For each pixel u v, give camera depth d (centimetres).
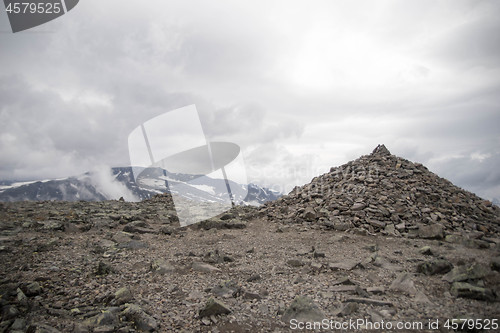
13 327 422
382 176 1733
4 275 668
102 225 1363
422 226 1195
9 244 947
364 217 1349
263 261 850
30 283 584
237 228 1422
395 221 1308
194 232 1320
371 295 574
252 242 1113
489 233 1214
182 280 682
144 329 449
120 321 464
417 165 1922
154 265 761
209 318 491
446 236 1102
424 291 582
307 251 948
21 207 1795
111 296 554
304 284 645
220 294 593
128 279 682
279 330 454
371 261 795
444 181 1783
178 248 1009
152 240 1135
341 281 639
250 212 1761
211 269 757
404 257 848
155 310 519
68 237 1112
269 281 675
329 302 543
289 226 1412
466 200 1547
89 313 484
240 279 695
